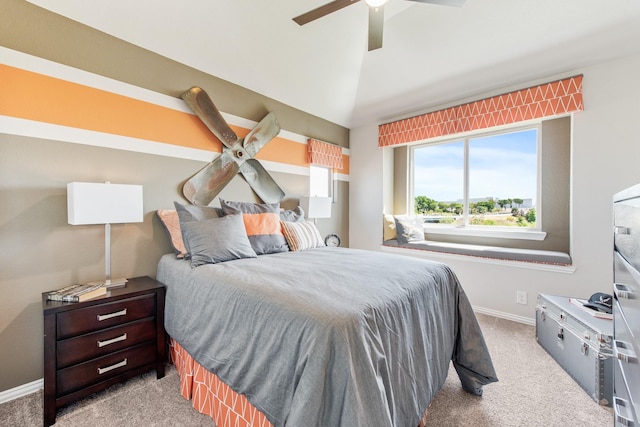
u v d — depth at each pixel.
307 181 3.55
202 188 2.47
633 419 0.87
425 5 2.39
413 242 3.51
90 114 1.89
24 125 1.65
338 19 2.53
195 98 2.39
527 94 2.68
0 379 1.58
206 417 1.43
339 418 0.83
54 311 1.42
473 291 3.00
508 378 1.79
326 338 0.89
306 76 3.06
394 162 4.11
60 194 1.77
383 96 3.46
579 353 1.71
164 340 1.84
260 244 2.25
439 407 1.53
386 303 1.15
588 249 2.39
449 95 3.17
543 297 2.19
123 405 1.54
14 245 1.63
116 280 1.89
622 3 2.00
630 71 2.24
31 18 1.67
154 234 2.20
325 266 1.70
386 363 1.00
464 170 3.50
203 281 1.54
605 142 2.33
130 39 2.06
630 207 0.90
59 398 1.43
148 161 2.17
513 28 2.34
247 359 1.12
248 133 2.88
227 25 2.31
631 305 0.89
